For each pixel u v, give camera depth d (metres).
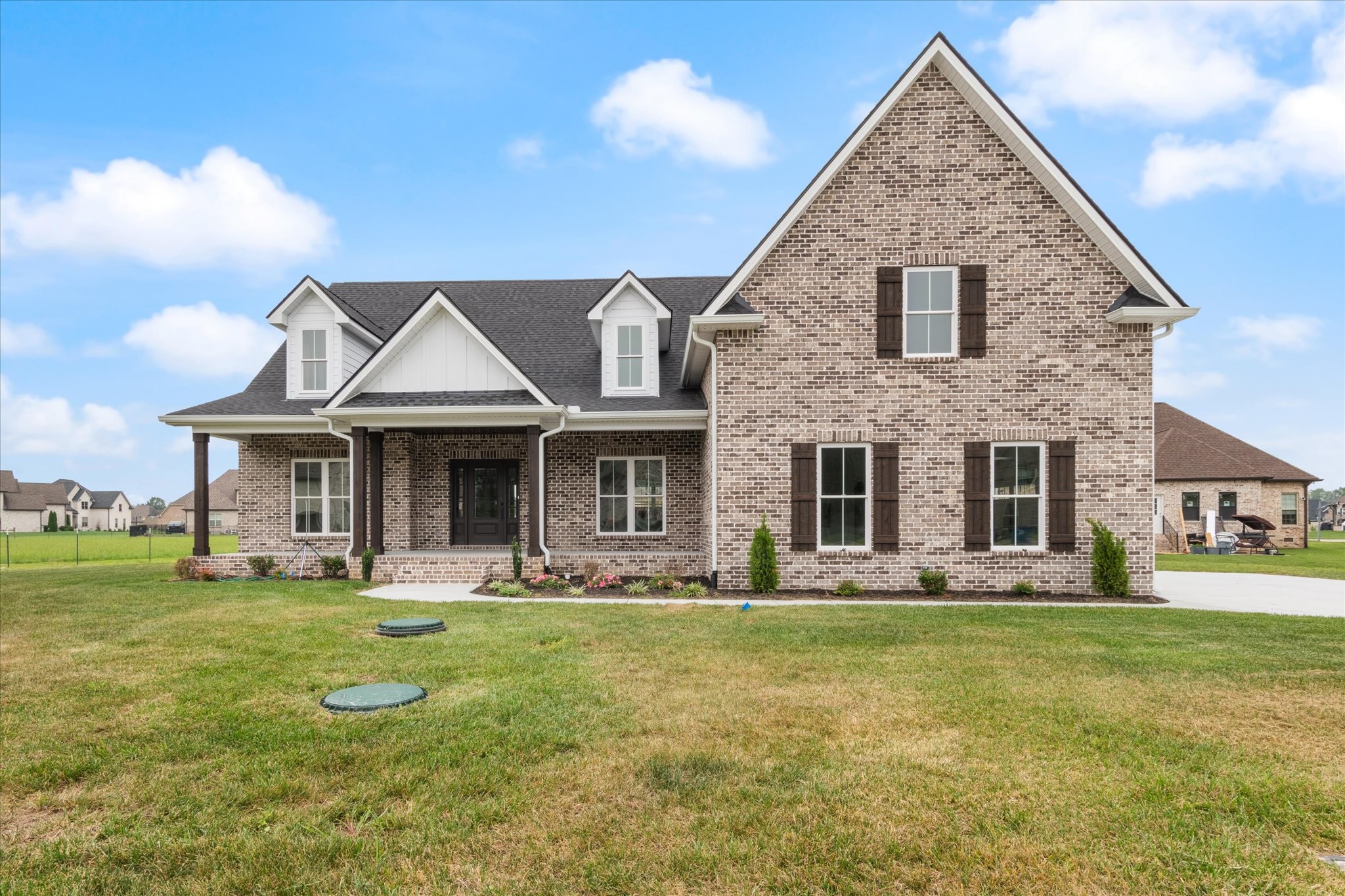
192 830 3.79
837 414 12.93
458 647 8.05
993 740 5.04
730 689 6.31
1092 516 12.62
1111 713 5.64
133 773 4.55
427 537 16.88
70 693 6.29
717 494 13.07
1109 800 4.11
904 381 12.85
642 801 4.08
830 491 13.12
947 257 12.84
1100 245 12.64
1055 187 12.58
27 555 35.09
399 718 5.49
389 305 20.02
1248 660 7.42
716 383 13.06
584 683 6.50
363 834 3.73
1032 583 12.62
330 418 14.88
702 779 4.37
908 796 4.15
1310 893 3.22
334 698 5.96
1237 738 5.12
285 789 4.25
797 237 13.00
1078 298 12.68
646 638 8.54
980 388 12.77
